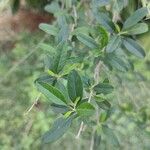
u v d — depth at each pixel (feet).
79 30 1.05
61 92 0.77
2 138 3.12
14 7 2.12
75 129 1.62
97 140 1.06
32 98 3.17
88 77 0.94
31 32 3.98
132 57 3.21
